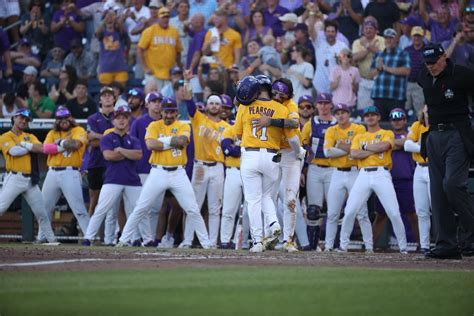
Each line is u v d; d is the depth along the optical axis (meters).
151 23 63.69
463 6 58.41
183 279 24.70
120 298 20.73
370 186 46.06
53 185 49.09
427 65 33.16
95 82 64.75
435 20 59.22
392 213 45.91
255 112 37.41
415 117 56.59
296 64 58.47
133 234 47.19
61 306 19.41
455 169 33.19
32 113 59.97
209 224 49.12
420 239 47.03
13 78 65.81
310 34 59.12
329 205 47.72
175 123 45.78
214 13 61.97
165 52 61.28
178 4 65.94
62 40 66.69
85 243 46.75
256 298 20.95
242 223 47.59
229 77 57.00
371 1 60.53
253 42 59.41
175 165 45.53
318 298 21.17
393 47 55.75
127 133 47.47
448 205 34.25
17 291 21.94
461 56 53.59
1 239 53.53
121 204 50.56
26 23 69.38
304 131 48.72
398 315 18.80
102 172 50.06
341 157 47.31
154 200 45.56
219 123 48.75
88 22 67.69
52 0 69.38
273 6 62.25
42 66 67.00
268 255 35.38
